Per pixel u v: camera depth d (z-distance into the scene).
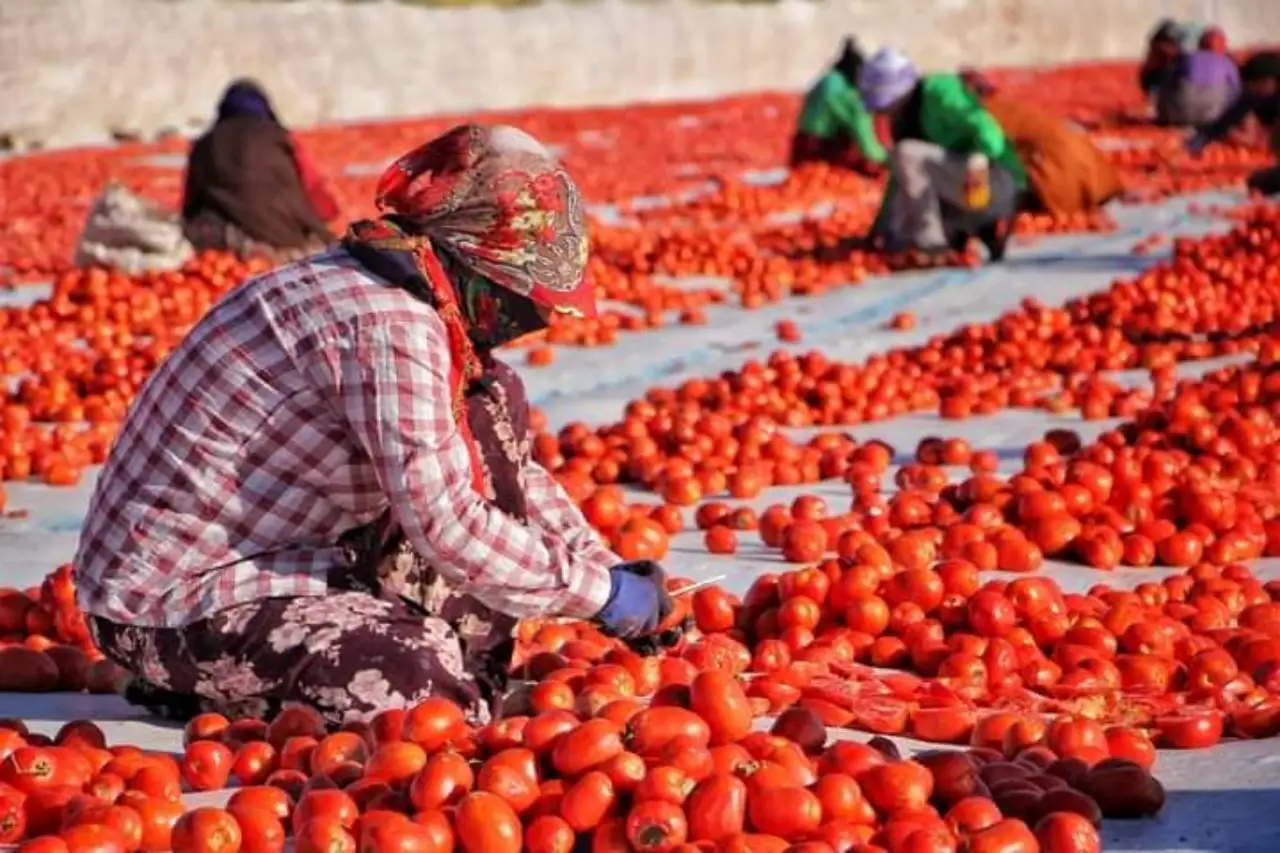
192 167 31.02
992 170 32.50
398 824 8.21
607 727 8.75
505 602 10.43
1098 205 36.19
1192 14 95.69
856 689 11.02
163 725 11.16
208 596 10.48
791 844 8.16
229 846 8.45
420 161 10.09
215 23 58.19
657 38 73.00
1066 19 89.06
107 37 55.19
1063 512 14.84
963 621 12.38
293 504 10.50
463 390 10.27
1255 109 49.88
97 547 10.70
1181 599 13.02
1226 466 16.23
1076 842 8.23
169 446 10.45
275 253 30.67
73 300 27.84
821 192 43.16
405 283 10.05
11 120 53.12
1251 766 9.82
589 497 15.29
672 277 32.69
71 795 8.91
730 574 14.62
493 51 67.44
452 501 10.02
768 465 17.86
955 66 84.12
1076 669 11.25
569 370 24.30
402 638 10.39
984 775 9.12
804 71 78.25
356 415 9.97
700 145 56.88
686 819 8.30
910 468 16.95
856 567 12.75
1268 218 32.91
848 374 21.31
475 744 9.27
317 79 61.16
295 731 10.06
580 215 10.12
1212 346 23.70
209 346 10.33
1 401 22.00
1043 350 23.48
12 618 13.02
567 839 8.42
